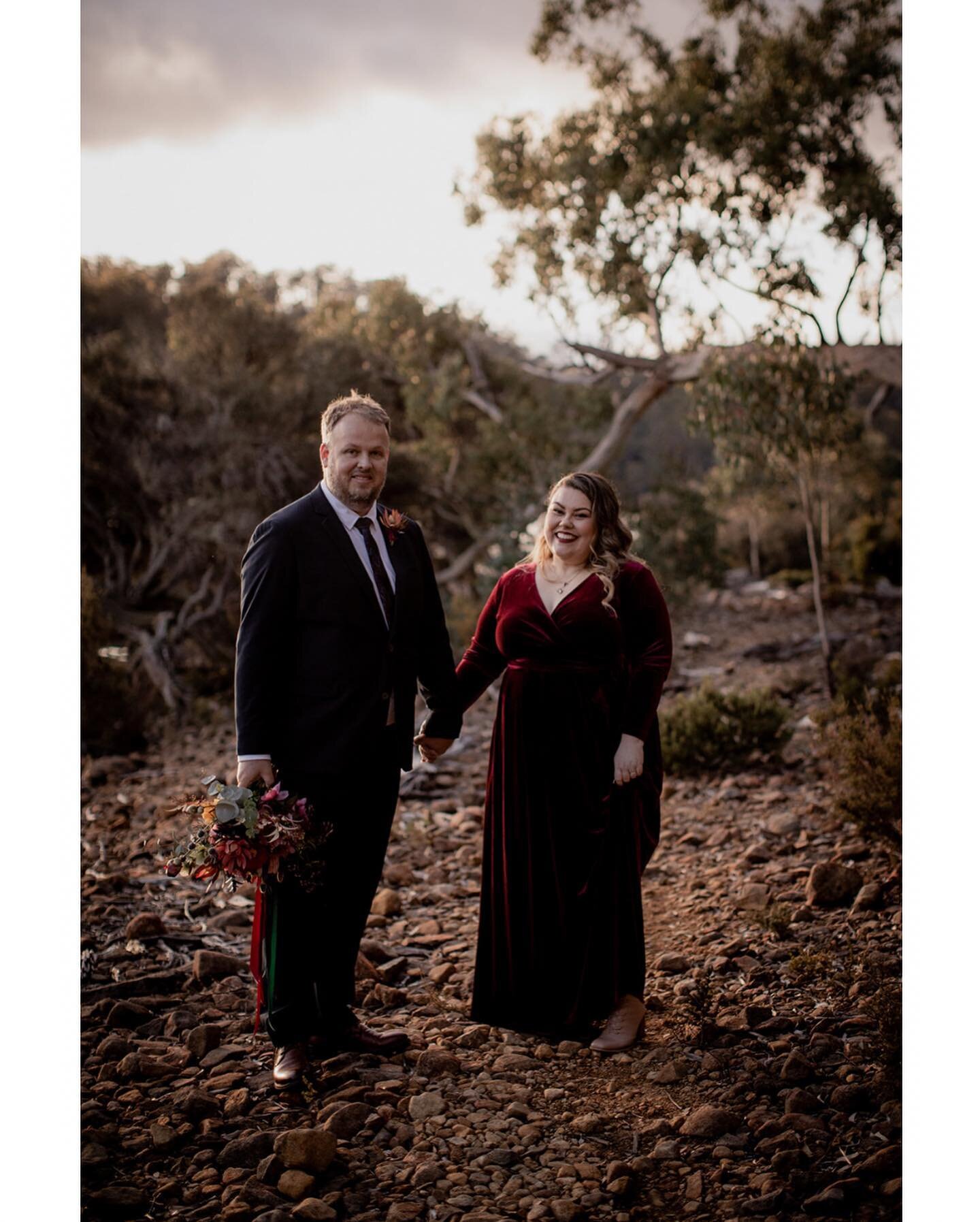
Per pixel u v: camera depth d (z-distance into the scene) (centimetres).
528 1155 269
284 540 304
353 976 329
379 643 311
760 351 1058
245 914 448
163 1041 338
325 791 306
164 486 1627
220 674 1397
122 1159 269
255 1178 256
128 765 830
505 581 351
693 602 1927
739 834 553
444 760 787
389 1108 289
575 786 333
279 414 1778
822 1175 248
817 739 691
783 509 2186
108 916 451
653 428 2709
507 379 2106
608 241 1250
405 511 2053
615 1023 328
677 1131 276
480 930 349
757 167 1099
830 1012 333
